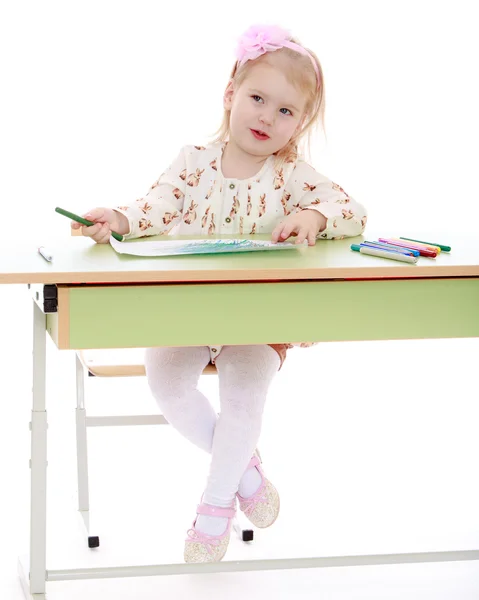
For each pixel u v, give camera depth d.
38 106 4.55
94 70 4.58
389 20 4.83
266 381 2.31
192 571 2.12
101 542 2.56
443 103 4.89
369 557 2.19
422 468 3.25
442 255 2.12
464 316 1.99
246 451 2.28
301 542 2.58
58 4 4.52
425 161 4.93
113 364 2.44
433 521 2.76
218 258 2.00
